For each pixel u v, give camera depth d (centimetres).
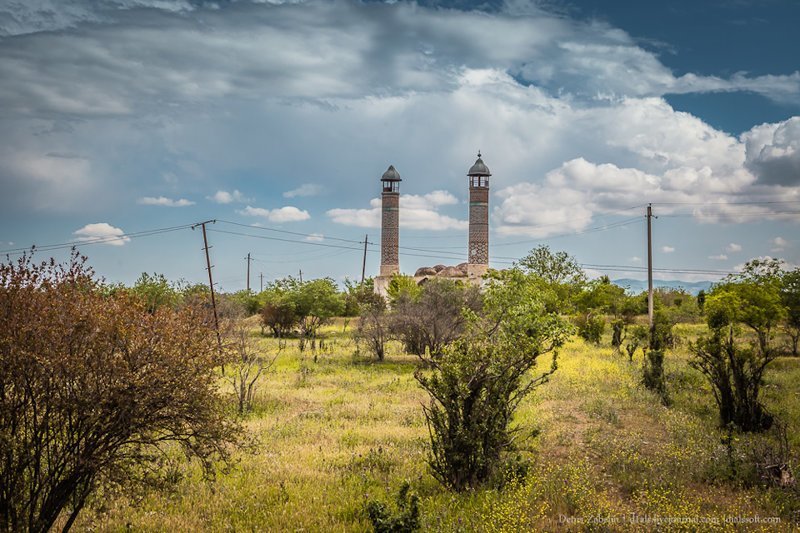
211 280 3688
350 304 6141
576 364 2711
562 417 1650
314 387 2325
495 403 1113
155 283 3991
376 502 884
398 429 1559
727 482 1076
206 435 825
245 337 3122
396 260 8850
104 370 747
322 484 1088
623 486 1084
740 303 2816
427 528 861
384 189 8875
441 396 1097
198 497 1012
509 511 891
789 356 2827
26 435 725
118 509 940
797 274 2947
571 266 5112
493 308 2022
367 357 3269
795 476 1052
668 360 2736
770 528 862
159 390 755
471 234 8362
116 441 781
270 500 995
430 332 3117
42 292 752
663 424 1553
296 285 4838
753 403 1479
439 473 1085
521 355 1139
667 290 6594
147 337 779
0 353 708
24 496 753
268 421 1678
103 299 806
